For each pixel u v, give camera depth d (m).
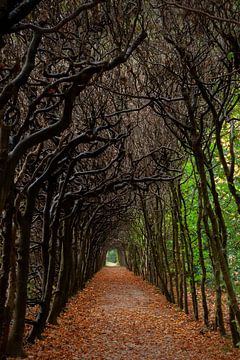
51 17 7.54
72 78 7.00
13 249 8.47
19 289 9.83
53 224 12.46
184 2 7.10
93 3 5.14
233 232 14.81
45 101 10.74
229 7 7.14
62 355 10.16
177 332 13.20
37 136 6.63
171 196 18.42
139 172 17.31
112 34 7.50
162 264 23.47
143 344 11.77
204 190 9.47
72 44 8.85
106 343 11.90
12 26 5.07
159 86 9.55
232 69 8.44
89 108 11.98
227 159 14.10
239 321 8.73
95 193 14.15
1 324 7.31
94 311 18.66
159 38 9.30
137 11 6.78
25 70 6.34
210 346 10.78
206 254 19.73
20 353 9.62
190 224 18.02
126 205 22.44
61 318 15.95
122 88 11.33
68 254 15.17
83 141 10.30
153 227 25.14
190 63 8.87
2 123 5.80
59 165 11.17
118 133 13.59
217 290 12.01
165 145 15.34
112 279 41.09
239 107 11.62
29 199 10.05
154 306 19.97
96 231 34.56
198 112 12.06
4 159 5.78
